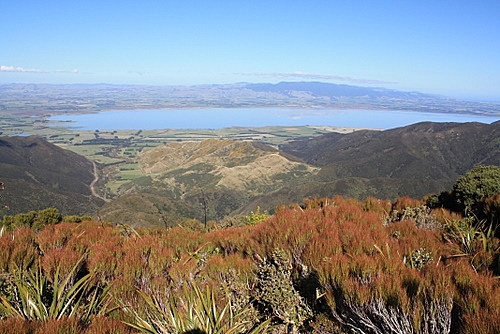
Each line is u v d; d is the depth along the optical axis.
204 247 5.32
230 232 5.85
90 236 5.54
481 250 3.93
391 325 2.55
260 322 3.47
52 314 2.79
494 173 7.25
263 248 4.45
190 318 3.02
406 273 3.02
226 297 3.43
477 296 2.58
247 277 3.93
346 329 2.99
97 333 2.50
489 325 2.18
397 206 7.98
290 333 3.33
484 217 5.79
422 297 2.63
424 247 4.10
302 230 4.39
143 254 4.57
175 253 4.98
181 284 3.75
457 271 2.96
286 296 3.39
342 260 3.35
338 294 3.10
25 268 3.65
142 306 3.27
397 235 4.77
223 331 2.95
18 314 2.72
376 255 3.49
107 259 3.93
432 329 2.42
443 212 6.24
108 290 3.40
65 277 3.52
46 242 4.84
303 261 3.93
